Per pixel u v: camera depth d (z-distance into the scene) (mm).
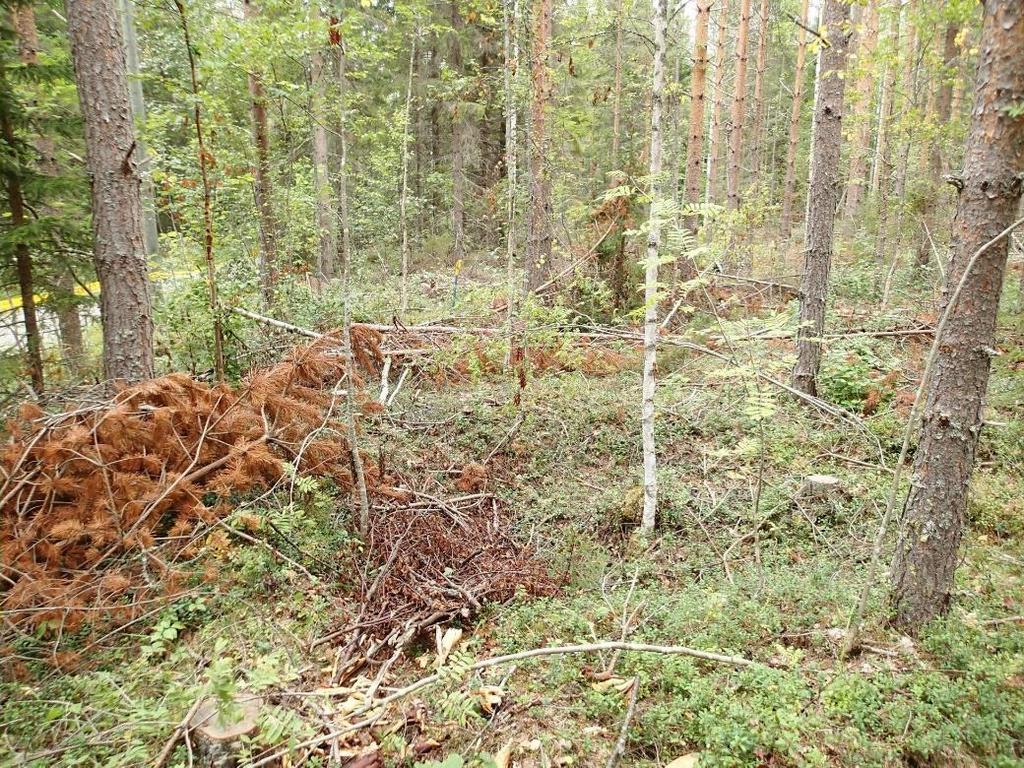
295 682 3740
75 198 7227
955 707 3037
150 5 6035
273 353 7895
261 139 9703
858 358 8242
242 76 7535
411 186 19750
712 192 15016
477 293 9758
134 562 4457
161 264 8961
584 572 4867
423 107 17328
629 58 16250
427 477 6141
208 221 6586
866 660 3559
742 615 4027
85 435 4547
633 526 5633
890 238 14195
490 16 8984
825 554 4863
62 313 8711
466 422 7230
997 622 3717
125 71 5902
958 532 3607
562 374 8328
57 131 7098
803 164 26844
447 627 4309
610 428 7113
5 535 4137
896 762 2836
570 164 13125
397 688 3740
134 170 6004
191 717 3186
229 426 5312
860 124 13523
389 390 7961
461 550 5105
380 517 5387
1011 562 4445
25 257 6879
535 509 5809
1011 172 3086
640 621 4078
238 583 4559
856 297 12180
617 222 9977
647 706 3375
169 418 4988
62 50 7824
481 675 3754
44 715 3355
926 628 3654
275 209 10430
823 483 5535
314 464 5574
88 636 4051
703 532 5398
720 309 10094
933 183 12023
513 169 7984
